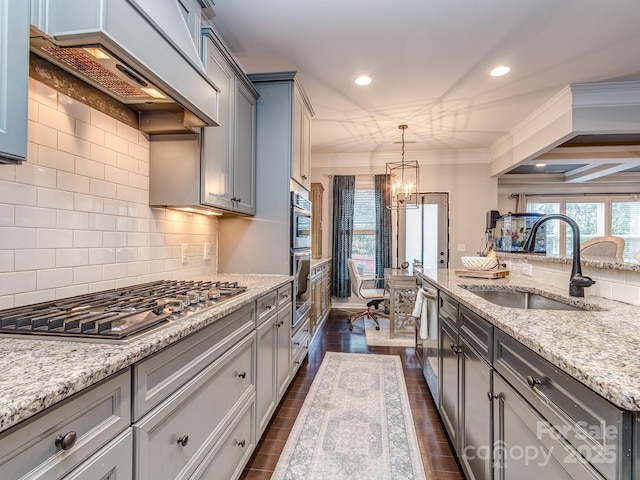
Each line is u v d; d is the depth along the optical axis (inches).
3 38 31.2
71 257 53.7
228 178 84.3
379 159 221.9
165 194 72.9
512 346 42.7
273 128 105.6
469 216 214.1
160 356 37.7
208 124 66.1
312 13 85.7
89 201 57.4
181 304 49.7
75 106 54.4
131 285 67.6
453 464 69.1
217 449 52.4
